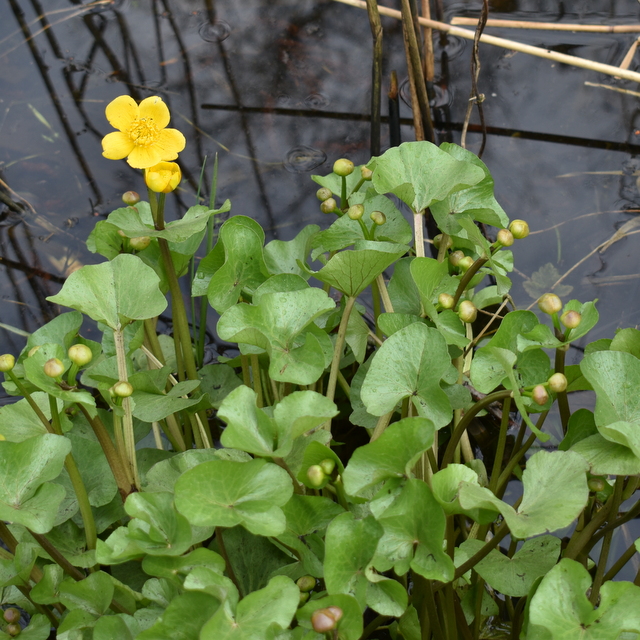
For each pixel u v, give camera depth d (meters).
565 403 1.00
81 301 0.99
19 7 1.42
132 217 1.03
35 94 1.30
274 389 1.07
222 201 1.23
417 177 1.05
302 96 1.30
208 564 0.93
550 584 0.91
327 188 1.06
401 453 0.92
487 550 0.95
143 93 1.30
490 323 1.13
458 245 1.08
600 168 1.24
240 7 1.43
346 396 1.12
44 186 1.24
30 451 0.95
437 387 0.96
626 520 0.97
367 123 1.28
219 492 0.92
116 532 0.93
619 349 0.98
